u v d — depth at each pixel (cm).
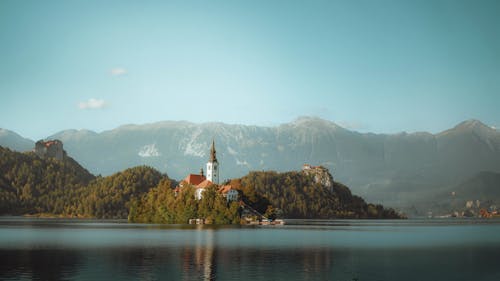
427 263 13275
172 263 12419
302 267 11956
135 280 10050
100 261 12756
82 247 16338
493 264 13175
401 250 16712
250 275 10719
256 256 13950
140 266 11875
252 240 19300
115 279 10144
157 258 13350
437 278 10944
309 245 17688
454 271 11900
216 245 17075
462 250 17000
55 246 16712
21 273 10819
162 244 17400
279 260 13162
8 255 14038
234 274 10825
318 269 11719
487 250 17025
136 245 17012
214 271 11194
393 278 10838
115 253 14525
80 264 12206
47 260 12950
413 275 11256
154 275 10631
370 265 12669
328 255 14550
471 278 10962
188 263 12431
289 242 18762
